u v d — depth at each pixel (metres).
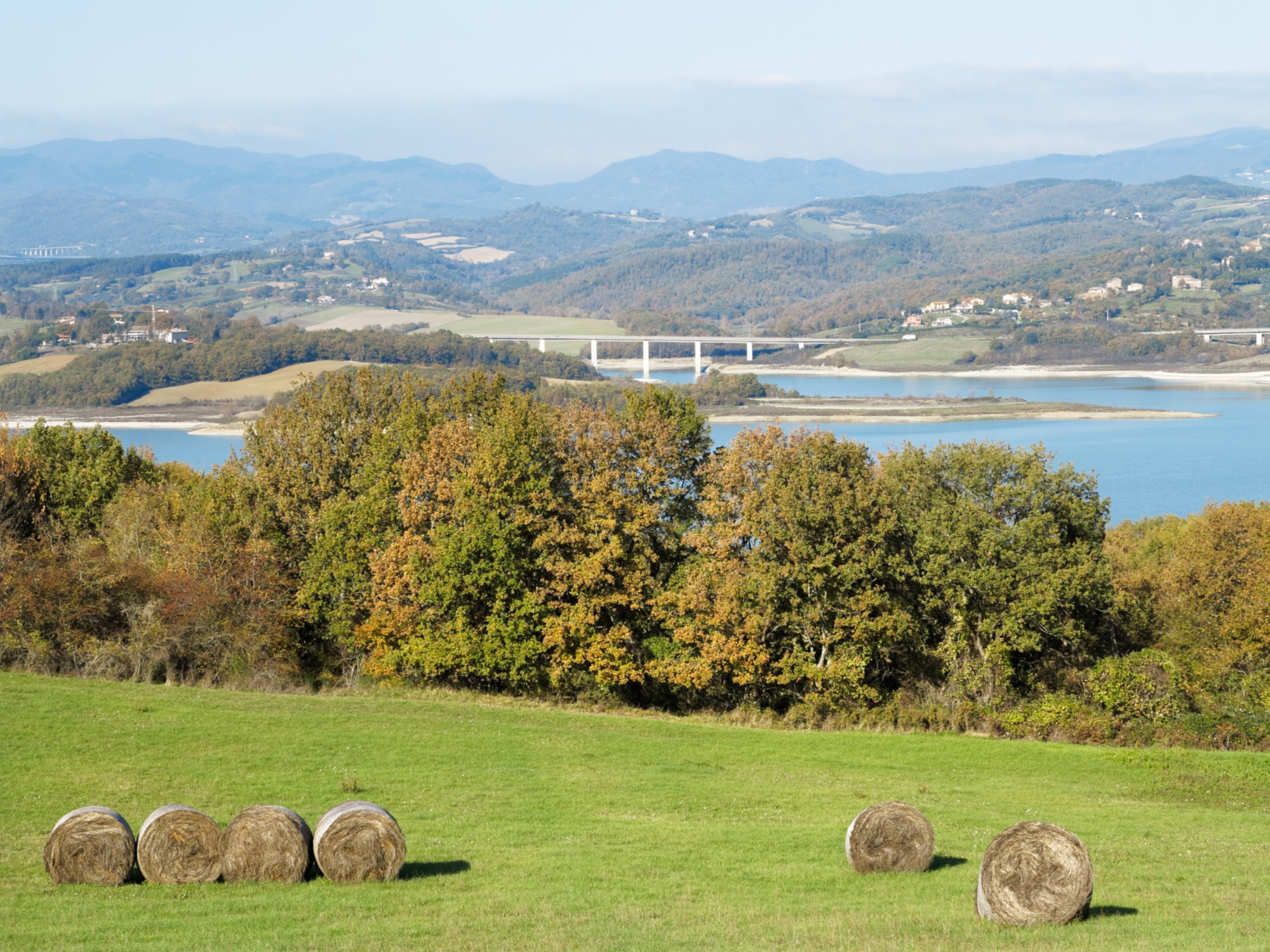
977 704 41.91
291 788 25.80
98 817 18.25
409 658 44.59
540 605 44.91
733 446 48.19
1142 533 84.88
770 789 28.73
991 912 16.44
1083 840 23.78
